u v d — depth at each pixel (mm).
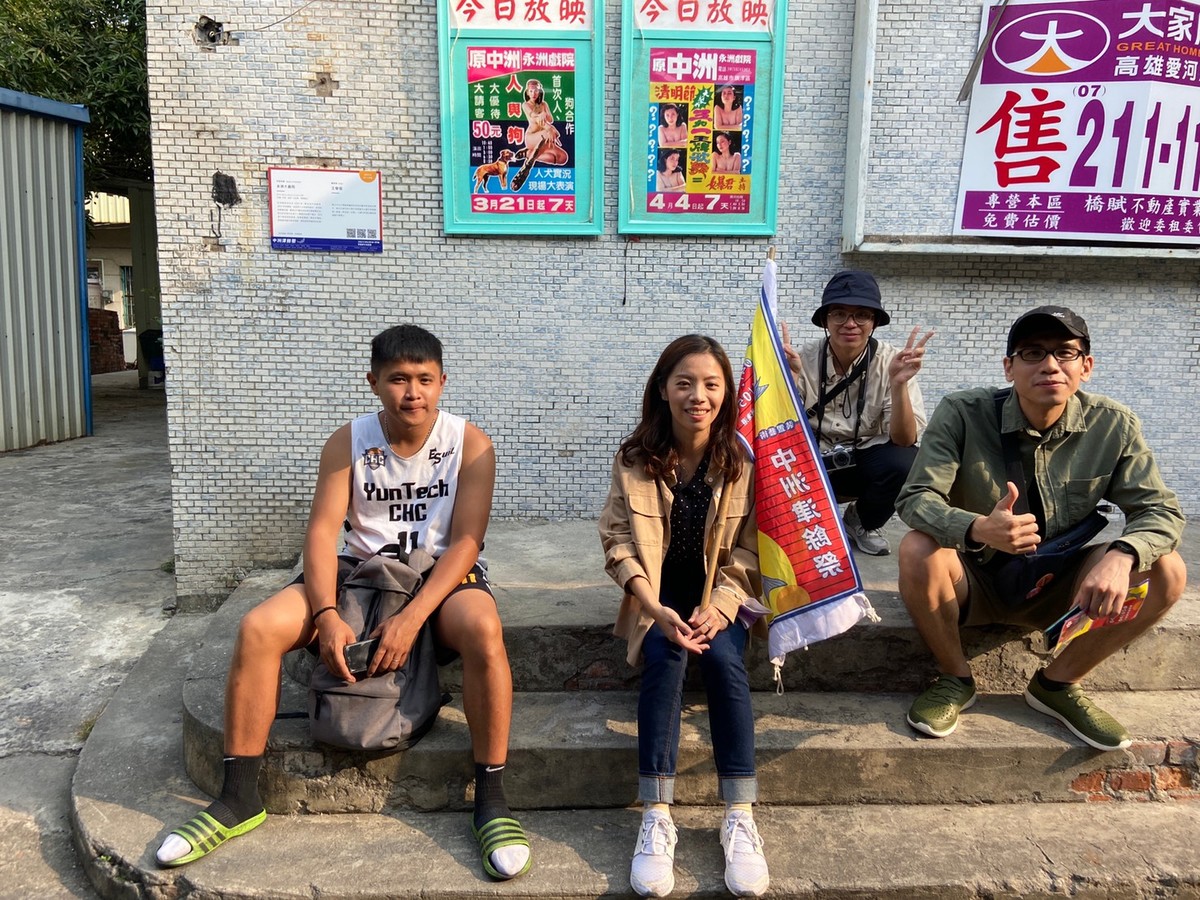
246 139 3838
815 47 3885
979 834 2436
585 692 2855
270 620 2312
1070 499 2600
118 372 15672
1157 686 2887
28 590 4285
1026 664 2871
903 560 2596
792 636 2482
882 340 4109
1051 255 3918
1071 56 3770
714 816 2508
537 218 3949
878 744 2559
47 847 2525
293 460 4055
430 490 2619
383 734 2363
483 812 2328
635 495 2514
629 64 3832
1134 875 2266
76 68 9359
